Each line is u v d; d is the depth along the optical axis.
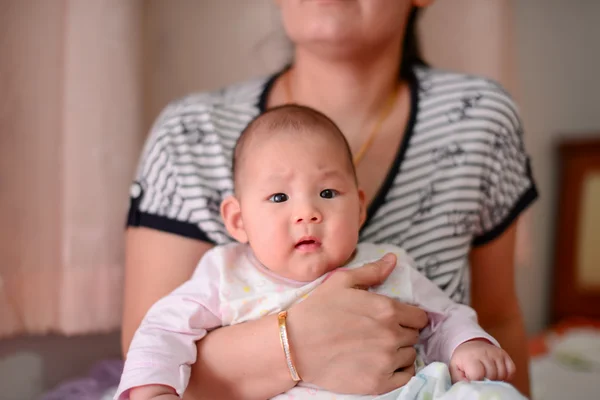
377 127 1.16
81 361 1.66
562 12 2.98
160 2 1.84
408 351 0.88
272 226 0.88
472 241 1.16
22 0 1.42
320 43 1.07
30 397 1.57
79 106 1.45
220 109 1.15
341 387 0.84
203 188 1.07
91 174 1.46
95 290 1.46
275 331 0.84
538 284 2.91
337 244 0.88
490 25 2.21
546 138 2.93
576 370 2.28
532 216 2.72
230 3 1.96
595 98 3.05
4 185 1.40
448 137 1.12
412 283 0.93
